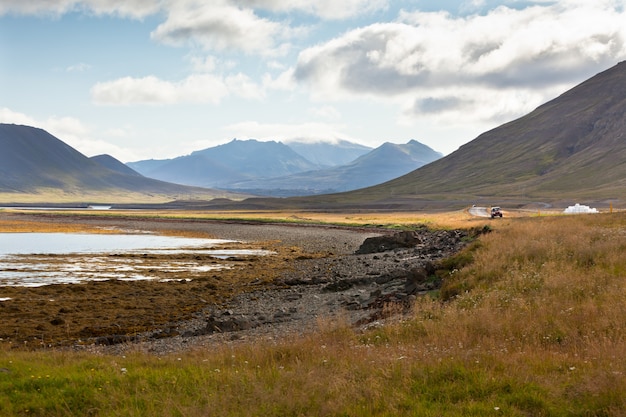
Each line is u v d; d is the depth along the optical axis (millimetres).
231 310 30484
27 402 11234
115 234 105125
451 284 26891
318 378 11734
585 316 16844
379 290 30672
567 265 25812
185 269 51156
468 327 17094
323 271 48125
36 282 42125
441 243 59031
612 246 29062
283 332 22969
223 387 11562
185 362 15242
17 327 26578
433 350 14430
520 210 156375
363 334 19453
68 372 13703
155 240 90062
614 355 12734
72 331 25922
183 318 28938
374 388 10914
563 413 9648
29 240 87812
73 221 153375
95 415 10508
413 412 9766
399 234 67438
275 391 10812
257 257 62156
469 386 10969
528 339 15414
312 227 121062
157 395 11242
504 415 9586
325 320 22312
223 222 146375
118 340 23984
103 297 35000
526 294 21906
